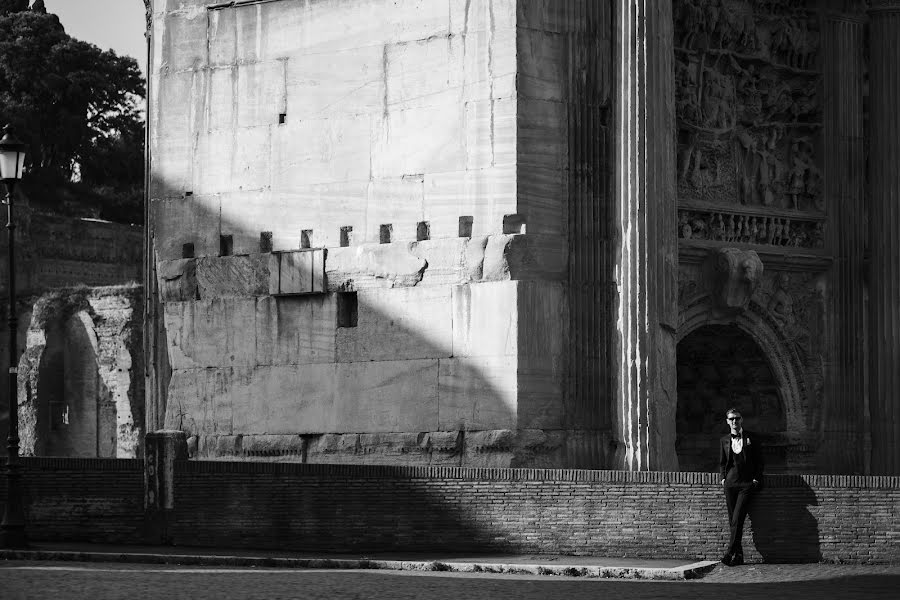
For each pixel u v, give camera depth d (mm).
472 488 35688
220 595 27766
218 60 47375
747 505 34094
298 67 45969
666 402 41750
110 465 37375
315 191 45469
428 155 43531
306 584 29625
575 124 42625
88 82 124062
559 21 42625
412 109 43875
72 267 102500
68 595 27531
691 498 34656
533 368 41750
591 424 42062
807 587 30625
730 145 47906
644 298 41625
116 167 126375
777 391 48312
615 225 42250
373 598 27625
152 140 48500
